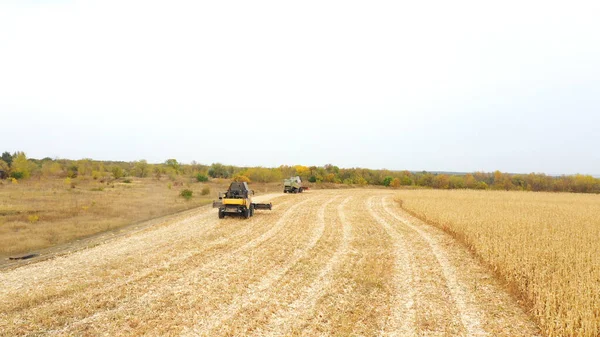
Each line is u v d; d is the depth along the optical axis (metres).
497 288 11.06
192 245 15.74
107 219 21.17
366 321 8.54
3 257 13.34
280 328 8.00
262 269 12.42
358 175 84.50
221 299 9.58
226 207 23.36
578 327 7.82
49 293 9.66
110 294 9.73
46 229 17.70
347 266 13.17
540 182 84.94
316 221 23.75
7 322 7.90
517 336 7.91
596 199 46.84
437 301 9.93
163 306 9.02
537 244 14.59
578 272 10.92
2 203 24.97
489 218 22.22
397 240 18.08
